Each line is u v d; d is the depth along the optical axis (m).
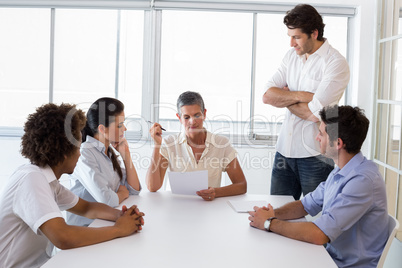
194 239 1.75
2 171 4.09
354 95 4.05
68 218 2.41
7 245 1.64
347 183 1.82
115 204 2.25
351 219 1.75
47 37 4.15
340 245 1.89
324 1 3.93
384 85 3.69
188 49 4.19
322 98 2.73
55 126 1.65
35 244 1.71
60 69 4.20
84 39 4.16
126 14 4.13
